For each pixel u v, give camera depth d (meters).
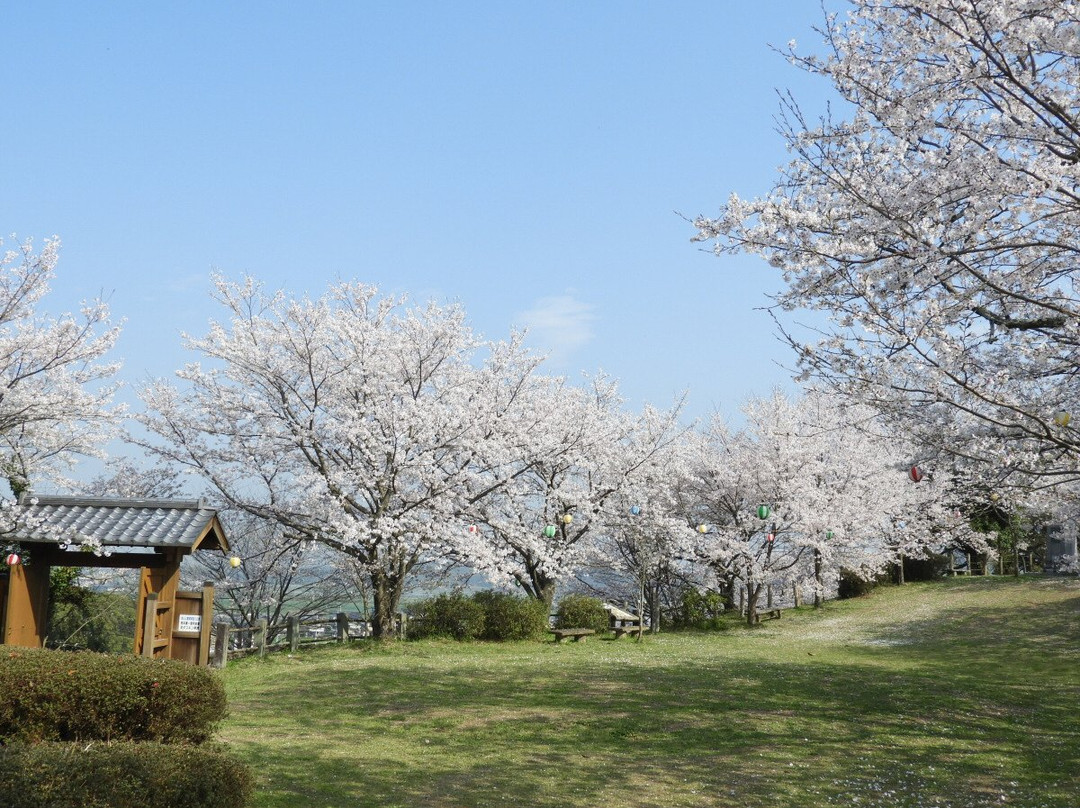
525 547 21.50
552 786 7.73
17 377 13.82
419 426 17.88
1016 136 7.19
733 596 29.25
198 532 12.91
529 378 20.45
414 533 17.95
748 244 8.16
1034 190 7.16
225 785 5.18
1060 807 7.20
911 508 29.28
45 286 13.90
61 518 13.03
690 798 7.43
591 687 12.54
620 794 7.53
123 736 6.77
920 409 8.79
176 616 13.34
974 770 8.36
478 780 7.86
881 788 7.73
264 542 21.88
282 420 18.14
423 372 18.98
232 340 17.66
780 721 10.37
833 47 8.07
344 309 18.98
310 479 17.14
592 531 23.67
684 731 9.87
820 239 7.95
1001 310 8.37
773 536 23.89
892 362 8.16
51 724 6.59
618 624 24.11
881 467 26.66
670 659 16.02
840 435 26.14
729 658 16.36
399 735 9.63
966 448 8.89
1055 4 6.68
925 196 7.46
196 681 7.22
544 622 20.66
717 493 26.98
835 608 28.25
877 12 7.80
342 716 10.62
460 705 11.29
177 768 4.98
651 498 24.45
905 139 7.87
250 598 22.50
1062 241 7.94
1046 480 10.16
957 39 7.08
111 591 17.95
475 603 20.02
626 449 23.44
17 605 12.59
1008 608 24.17
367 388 18.16
